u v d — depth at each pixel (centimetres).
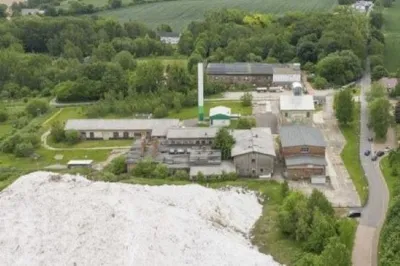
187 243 8350
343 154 13150
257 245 9306
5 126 16438
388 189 11375
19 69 19925
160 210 8888
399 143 13525
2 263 8144
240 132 13400
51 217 8819
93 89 18075
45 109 17288
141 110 16600
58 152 14112
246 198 10862
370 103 15150
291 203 9775
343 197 11100
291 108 14500
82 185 9700
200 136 13350
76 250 8112
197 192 10450
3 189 10794
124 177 11925
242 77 18725
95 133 14900
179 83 18000
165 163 12356
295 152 12362
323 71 18650
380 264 8350
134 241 8056
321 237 8869
